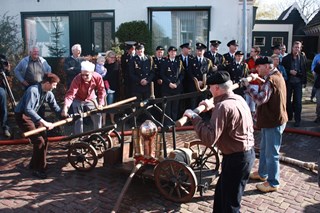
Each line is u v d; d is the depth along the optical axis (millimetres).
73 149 4801
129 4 11570
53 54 12070
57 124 4367
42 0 11984
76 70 7277
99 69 7344
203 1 11203
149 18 11578
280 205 3932
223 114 2902
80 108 5500
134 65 7246
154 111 7355
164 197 4070
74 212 3783
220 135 3035
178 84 7297
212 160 5062
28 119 4668
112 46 10422
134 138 4207
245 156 3049
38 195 4168
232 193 3107
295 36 22125
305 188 4379
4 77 6816
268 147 4117
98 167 5008
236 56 7465
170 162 3857
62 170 4934
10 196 4141
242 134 3018
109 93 7500
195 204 3934
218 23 11227
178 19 11570
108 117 8180
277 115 3943
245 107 3072
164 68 7312
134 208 3852
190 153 4246
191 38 11625
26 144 6180
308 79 15531
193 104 7613
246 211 3789
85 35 11969
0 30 11492
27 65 6629
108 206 3906
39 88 4527
